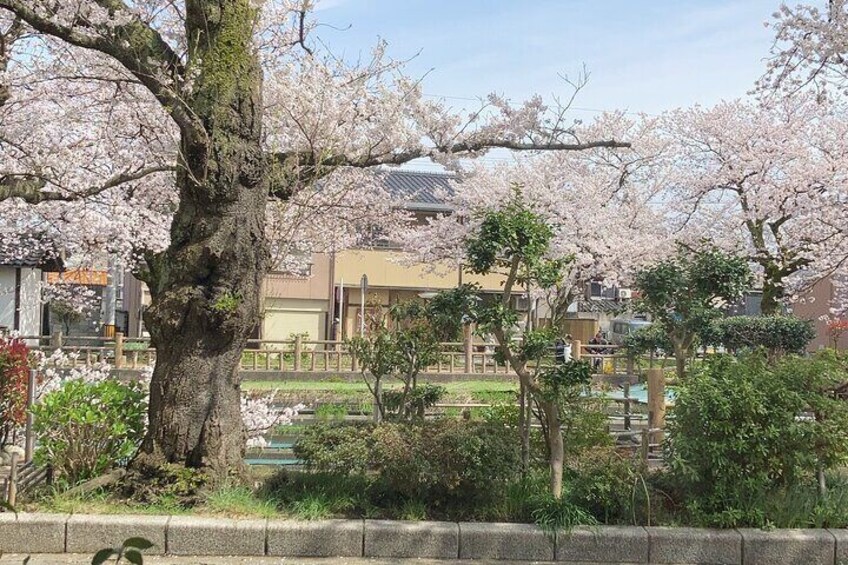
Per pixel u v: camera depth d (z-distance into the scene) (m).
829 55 8.55
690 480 5.64
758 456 5.60
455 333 5.97
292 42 10.13
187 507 5.68
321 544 5.34
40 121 11.55
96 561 1.79
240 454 6.28
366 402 14.09
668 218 19.30
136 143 12.29
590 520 5.50
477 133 9.55
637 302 8.81
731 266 7.98
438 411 11.27
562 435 6.52
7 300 22.59
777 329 18.28
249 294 6.17
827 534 5.43
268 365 20.02
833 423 5.72
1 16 8.75
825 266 16.73
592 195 17.39
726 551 5.36
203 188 5.92
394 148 9.81
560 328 6.75
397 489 5.77
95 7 6.39
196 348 6.07
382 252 28.12
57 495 5.67
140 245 15.02
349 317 28.11
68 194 8.65
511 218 5.69
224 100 6.05
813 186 16.45
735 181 18.22
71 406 6.02
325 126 9.65
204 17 6.16
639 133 18.92
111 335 25.34
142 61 6.29
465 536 5.36
